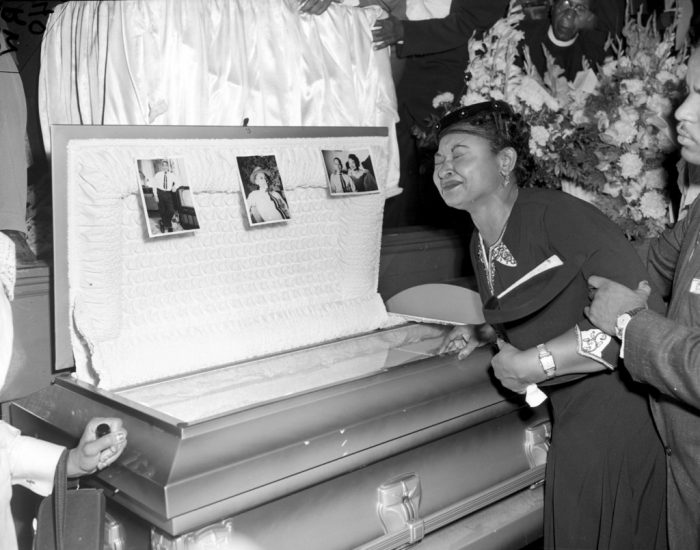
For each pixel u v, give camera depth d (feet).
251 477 4.03
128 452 4.11
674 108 6.82
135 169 4.77
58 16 5.36
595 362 4.83
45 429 4.77
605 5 9.78
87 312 4.85
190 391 5.02
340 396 4.67
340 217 6.28
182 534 3.80
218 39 5.70
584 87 7.90
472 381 5.37
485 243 5.47
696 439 4.63
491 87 7.37
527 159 5.35
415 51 8.39
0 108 5.34
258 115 5.97
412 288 7.52
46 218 6.66
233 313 5.71
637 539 5.28
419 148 8.43
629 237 6.97
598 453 5.24
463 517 5.42
